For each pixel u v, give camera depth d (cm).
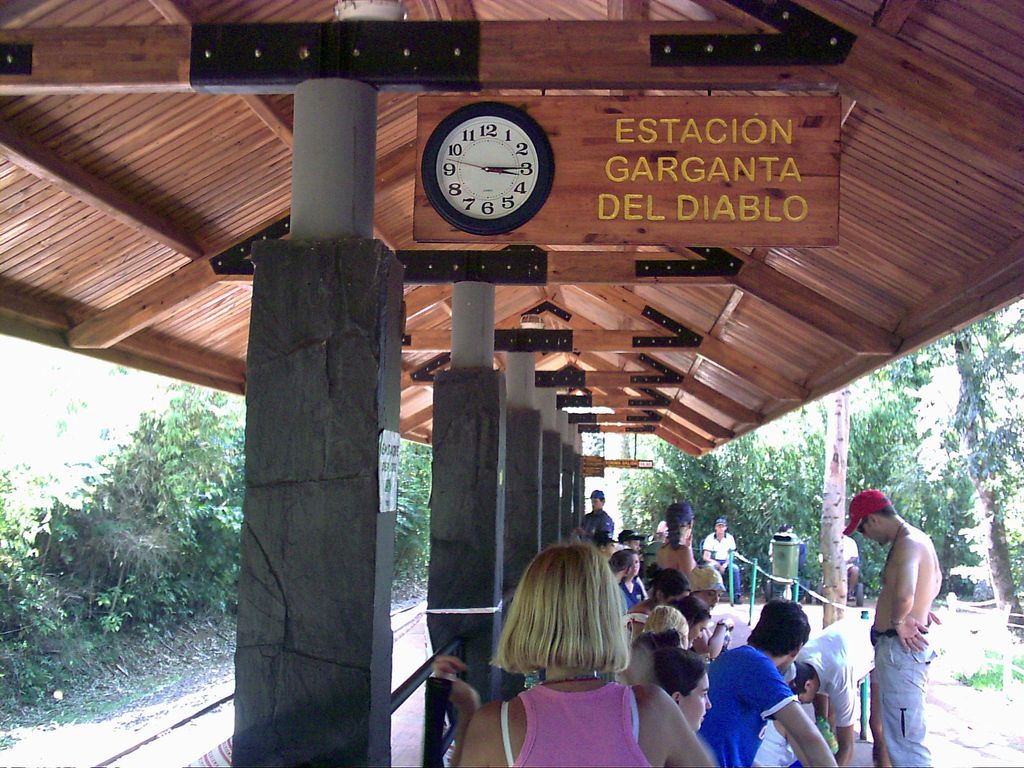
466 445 658
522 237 375
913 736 424
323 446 325
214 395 1845
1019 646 1439
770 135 369
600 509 1192
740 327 977
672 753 186
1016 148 369
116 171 581
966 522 2184
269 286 332
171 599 1708
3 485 1462
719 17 370
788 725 312
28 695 1327
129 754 984
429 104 382
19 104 497
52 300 685
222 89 362
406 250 712
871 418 2189
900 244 586
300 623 320
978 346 1666
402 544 2680
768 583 1820
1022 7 336
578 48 359
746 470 2405
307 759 314
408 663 699
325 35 355
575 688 190
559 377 1227
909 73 368
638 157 373
